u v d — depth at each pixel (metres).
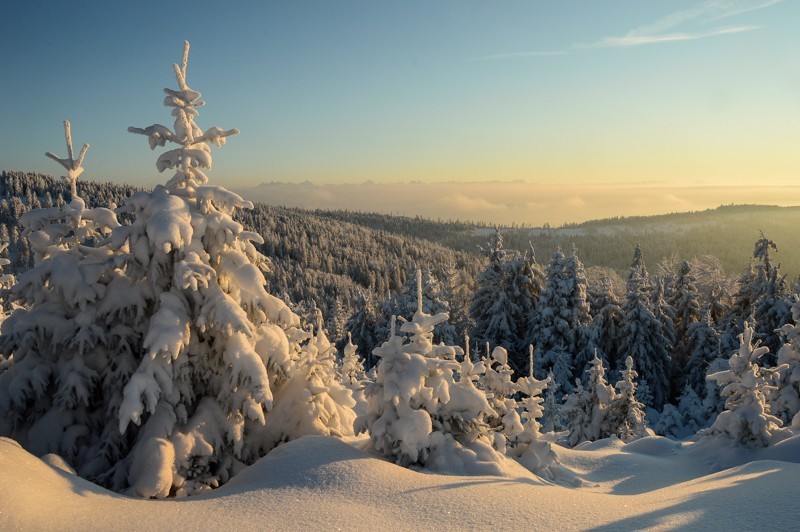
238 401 8.09
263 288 8.84
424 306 36.72
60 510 5.21
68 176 9.22
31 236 8.81
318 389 9.17
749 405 14.74
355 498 6.39
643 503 6.81
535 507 6.30
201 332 8.31
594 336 35.72
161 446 7.18
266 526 5.45
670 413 32.81
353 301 69.75
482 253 41.00
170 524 5.36
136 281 8.27
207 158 8.82
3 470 5.36
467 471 8.31
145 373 7.32
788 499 5.94
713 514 5.79
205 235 8.54
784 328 19.05
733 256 162.50
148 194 8.27
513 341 38.09
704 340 38.34
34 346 8.11
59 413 7.84
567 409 23.02
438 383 8.93
